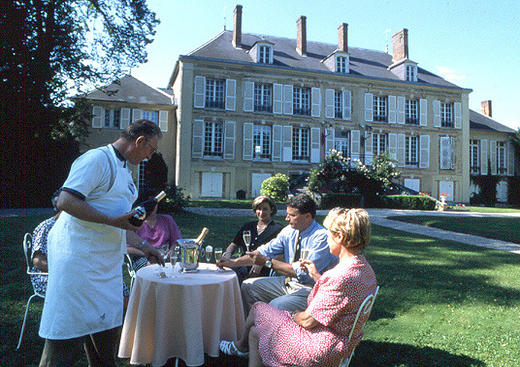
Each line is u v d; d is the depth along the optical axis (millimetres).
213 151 25062
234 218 12141
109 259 2135
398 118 28406
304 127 26578
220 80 25406
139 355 2760
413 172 28562
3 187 15773
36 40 14000
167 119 25438
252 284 3482
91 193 2084
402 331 3654
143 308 2744
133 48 16828
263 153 26047
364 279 2203
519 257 7617
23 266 5383
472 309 4320
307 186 21844
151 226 4168
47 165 16500
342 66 27547
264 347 2367
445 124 29906
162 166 13992
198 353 2666
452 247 8516
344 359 2240
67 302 1959
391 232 10773
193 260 3111
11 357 2867
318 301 2221
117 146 2266
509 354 3184
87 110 16047
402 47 29688
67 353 1988
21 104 13859
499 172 32500
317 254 3168
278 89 26078
